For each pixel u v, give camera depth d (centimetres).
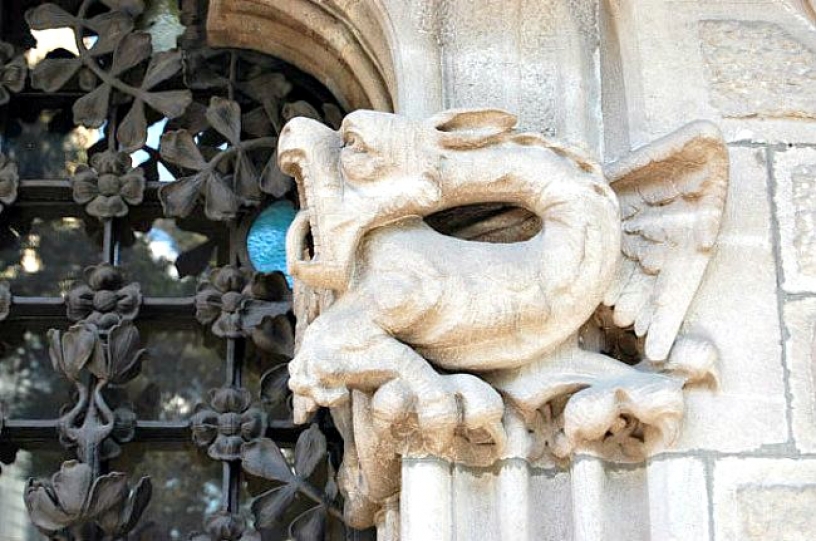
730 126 360
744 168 356
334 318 330
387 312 325
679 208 345
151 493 391
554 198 333
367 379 325
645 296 340
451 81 360
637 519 331
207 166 413
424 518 322
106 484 375
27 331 409
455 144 337
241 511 385
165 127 429
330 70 416
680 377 335
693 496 327
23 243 418
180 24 441
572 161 341
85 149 430
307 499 393
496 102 359
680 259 341
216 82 428
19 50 439
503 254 334
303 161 335
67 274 416
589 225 331
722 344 340
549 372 335
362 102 415
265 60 432
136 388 403
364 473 339
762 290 346
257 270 410
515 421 333
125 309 402
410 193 331
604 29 371
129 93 424
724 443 332
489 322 328
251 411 392
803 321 344
